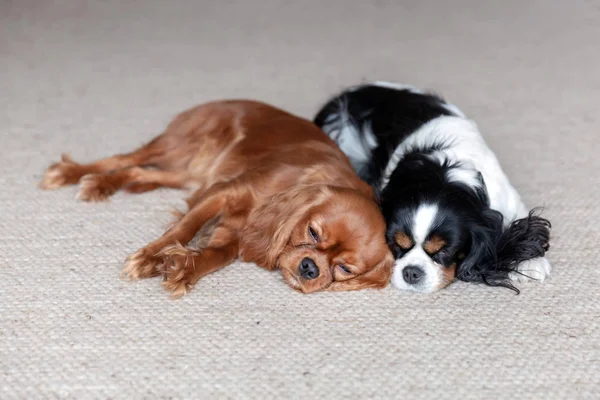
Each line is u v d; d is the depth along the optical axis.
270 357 1.55
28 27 2.44
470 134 1.85
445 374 1.54
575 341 1.60
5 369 1.51
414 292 1.68
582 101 2.21
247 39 2.46
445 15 2.71
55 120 2.04
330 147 1.83
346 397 1.50
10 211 1.78
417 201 1.68
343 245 1.66
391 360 1.55
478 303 1.66
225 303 1.63
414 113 1.95
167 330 1.58
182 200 1.85
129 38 2.43
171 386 1.50
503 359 1.56
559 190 1.91
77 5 2.60
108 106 2.11
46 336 1.55
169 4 2.68
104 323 1.58
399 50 2.44
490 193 1.76
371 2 2.81
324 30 2.54
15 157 1.92
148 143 1.92
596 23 2.65
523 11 2.76
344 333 1.59
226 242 1.74
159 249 1.68
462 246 1.68
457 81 2.29
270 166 1.78
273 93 2.21
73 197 1.83
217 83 2.24
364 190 1.76
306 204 1.69
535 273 1.71
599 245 1.78
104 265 1.68
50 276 1.65
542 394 1.52
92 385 1.49
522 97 2.23
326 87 2.25
